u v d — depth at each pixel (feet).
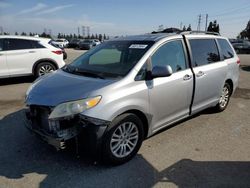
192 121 16.98
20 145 13.20
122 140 11.42
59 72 13.84
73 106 10.23
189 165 11.60
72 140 10.46
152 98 12.20
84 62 14.34
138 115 12.05
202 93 15.48
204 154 12.64
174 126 16.01
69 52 94.73
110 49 14.01
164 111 13.12
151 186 10.10
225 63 17.56
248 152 12.95
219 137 14.64
